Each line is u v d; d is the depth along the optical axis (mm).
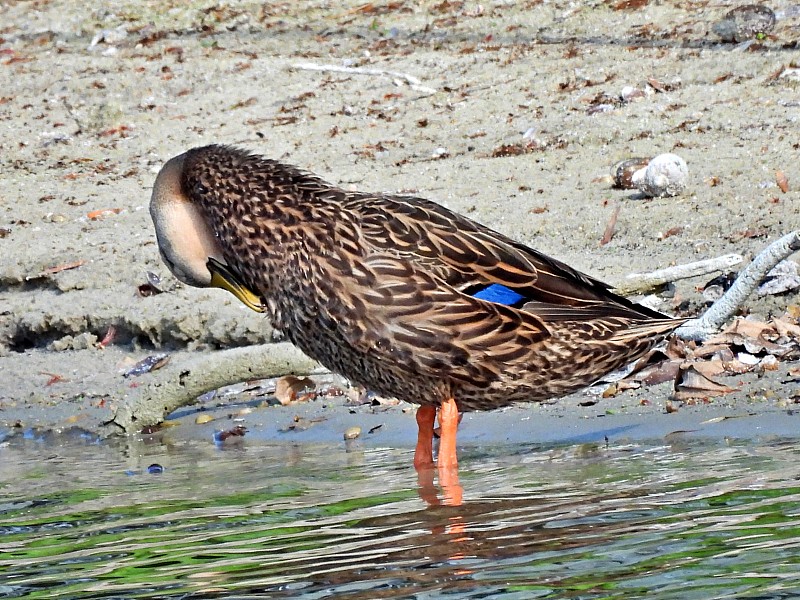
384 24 28859
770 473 8047
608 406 11195
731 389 11016
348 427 11836
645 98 21906
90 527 8141
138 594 6277
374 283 9047
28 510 8930
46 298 16938
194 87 26344
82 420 13594
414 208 9445
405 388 9438
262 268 9391
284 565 6645
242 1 31484
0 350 16516
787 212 15945
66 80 27344
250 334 15062
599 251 15820
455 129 22109
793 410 10211
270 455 10938
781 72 21953
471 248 9312
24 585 6637
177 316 15484
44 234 18969
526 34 26766
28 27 31641
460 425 11250
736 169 17953
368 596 5926
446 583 6051
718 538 6492
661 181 17281
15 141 24406
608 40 25484
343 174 20453
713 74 22500
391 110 23562
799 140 18875
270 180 9430
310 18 30062
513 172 19656
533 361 9305
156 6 31938
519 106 22656
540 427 10812
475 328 9133
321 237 9125
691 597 5547
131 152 23531
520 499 7961
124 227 19109
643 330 9492
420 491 8578
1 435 13367
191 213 9797
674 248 15422
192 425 12898
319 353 9578
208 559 6926
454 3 29328
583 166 19469
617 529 6855
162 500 8992
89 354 15930
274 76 26219
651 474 8391
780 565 5922
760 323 12391
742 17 23953
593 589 5773
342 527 7535
